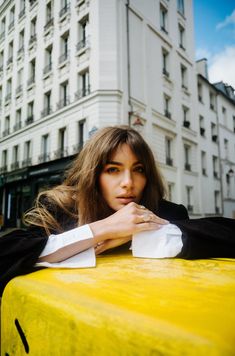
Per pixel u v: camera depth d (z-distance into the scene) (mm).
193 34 17516
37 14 15953
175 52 15320
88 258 791
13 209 16484
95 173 1331
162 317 324
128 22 12195
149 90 12859
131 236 997
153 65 13414
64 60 13523
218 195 18750
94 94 11273
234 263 765
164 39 14430
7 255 809
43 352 427
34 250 823
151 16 13719
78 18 12680
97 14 11594
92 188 1332
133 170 1375
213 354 251
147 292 449
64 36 13812
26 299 484
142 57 12805
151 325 304
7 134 17797
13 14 19172
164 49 14523
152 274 607
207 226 986
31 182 14859
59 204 1327
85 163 1366
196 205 15508
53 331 413
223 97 21359
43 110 14492
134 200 1366
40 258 840
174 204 1721
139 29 12883
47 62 14906
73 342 377
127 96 11547
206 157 17641
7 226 16688
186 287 485
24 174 14938
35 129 15023
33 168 14312
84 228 930
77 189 1383
